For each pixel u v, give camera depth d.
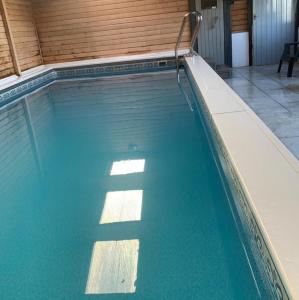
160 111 4.51
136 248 1.85
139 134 3.73
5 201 2.61
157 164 2.92
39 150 3.64
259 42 8.17
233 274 1.58
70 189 2.68
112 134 3.87
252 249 1.49
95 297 1.55
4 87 5.92
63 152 3.51
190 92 5.32
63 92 6.48
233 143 1.99
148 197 2.39
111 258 1.79
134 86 6.29
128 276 1.64
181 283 1.56
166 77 6.71
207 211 2.13
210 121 2.79
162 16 7.92
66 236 2.06
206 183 2.48
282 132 3.52
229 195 2.14
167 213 2.16
